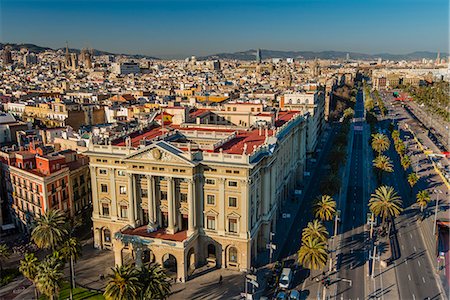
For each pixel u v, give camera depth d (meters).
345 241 150.12
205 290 119.56
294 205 182.75
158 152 125.75
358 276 128.25
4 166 156.75
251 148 139.38
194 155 125.44
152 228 131.50
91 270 129.75
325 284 114.94
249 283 122.81
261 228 141.50
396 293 119.88
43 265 102.06
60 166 146.25
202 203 129.38
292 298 113.75
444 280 126.69
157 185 131.75
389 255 141.00
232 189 125.50
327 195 161.25
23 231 152.75
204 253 132.88
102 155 135.38
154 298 96.31
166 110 187.88
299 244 147.62
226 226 128.75
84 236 152.88
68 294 116.81
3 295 116.19
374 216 164.38
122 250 130.38
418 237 154.12
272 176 146.50
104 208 141.38
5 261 128.12
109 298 92.06
